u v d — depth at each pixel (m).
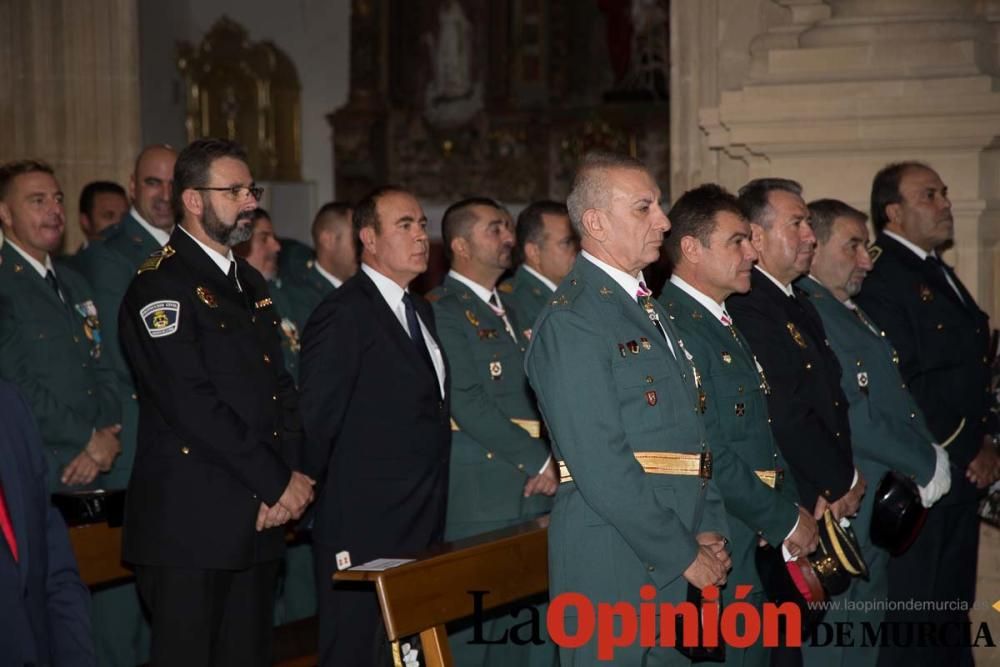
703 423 3.29
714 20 6.14
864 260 4.24
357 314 3.89
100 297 4.79
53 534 2.70
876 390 4.12
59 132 7.91
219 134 11.56
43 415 4.43
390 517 3.87
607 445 2.99
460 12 12.52
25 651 2.50
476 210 4.54
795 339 3.81
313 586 5.14
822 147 5.35
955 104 5.13
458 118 12.52
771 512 3.46
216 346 3.57
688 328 3.52
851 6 5.46
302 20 12.20
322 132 12.29
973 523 4.59
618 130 11.80
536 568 3.72
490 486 4.36
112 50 7.87
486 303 4.55
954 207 5.20
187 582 3.52
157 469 3.54
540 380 3.09
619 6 11.86
